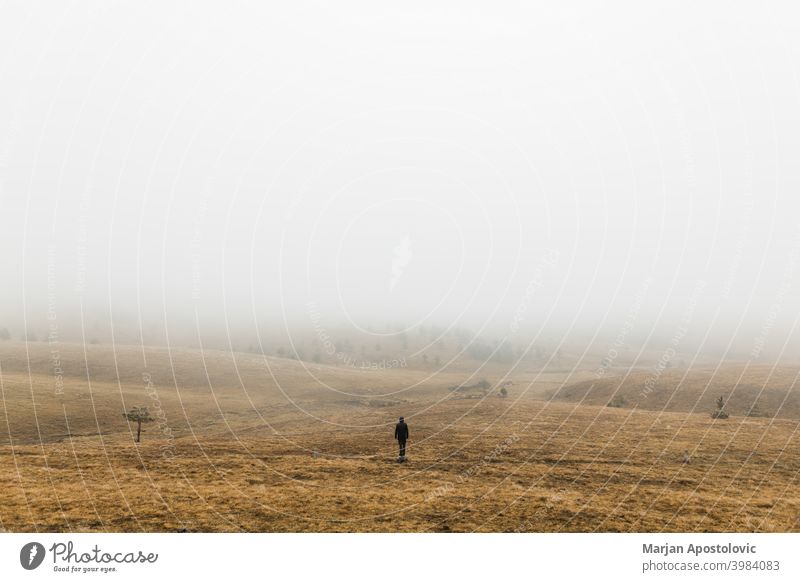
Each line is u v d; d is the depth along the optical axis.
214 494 15.26
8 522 12.77
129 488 15.66
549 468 18.53
